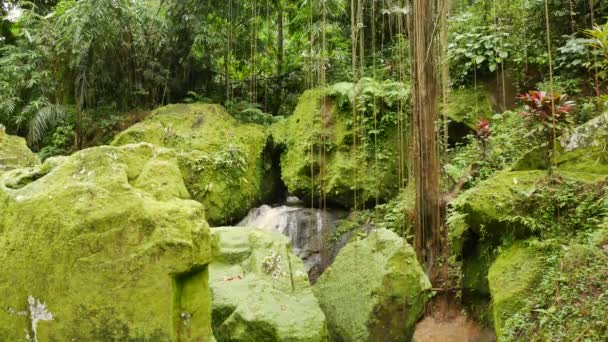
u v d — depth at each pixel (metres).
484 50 6.98
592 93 5.95
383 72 7.83
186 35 8.77
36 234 2.41
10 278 2.44
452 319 4.41
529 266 3.49
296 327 3.53
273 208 7.39
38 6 10.13
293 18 9.25
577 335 2.80
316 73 8.48
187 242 2.41
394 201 6.35
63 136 8.20
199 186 6.93
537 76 6.79
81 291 2.34
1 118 8.40
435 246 4.67
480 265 4.29
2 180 2.74
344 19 9.01
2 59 8.34
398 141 6.64
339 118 7.10
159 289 2.35
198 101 8.98
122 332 2.32
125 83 8.67
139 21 8.47
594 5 6.52
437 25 4.51
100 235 2.36
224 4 8.62
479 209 3.92
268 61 9.80
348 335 3.98
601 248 3.24
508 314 3.32
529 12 6.83
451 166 5.55
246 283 3.87
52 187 2.51
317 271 6.14
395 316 3.95
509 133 5.74
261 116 8.45
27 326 2.39
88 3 7.79
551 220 3.70
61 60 8.43
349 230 6.36
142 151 2.77
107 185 2.45
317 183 6.96
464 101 6.88
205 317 2.58
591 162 4.00
